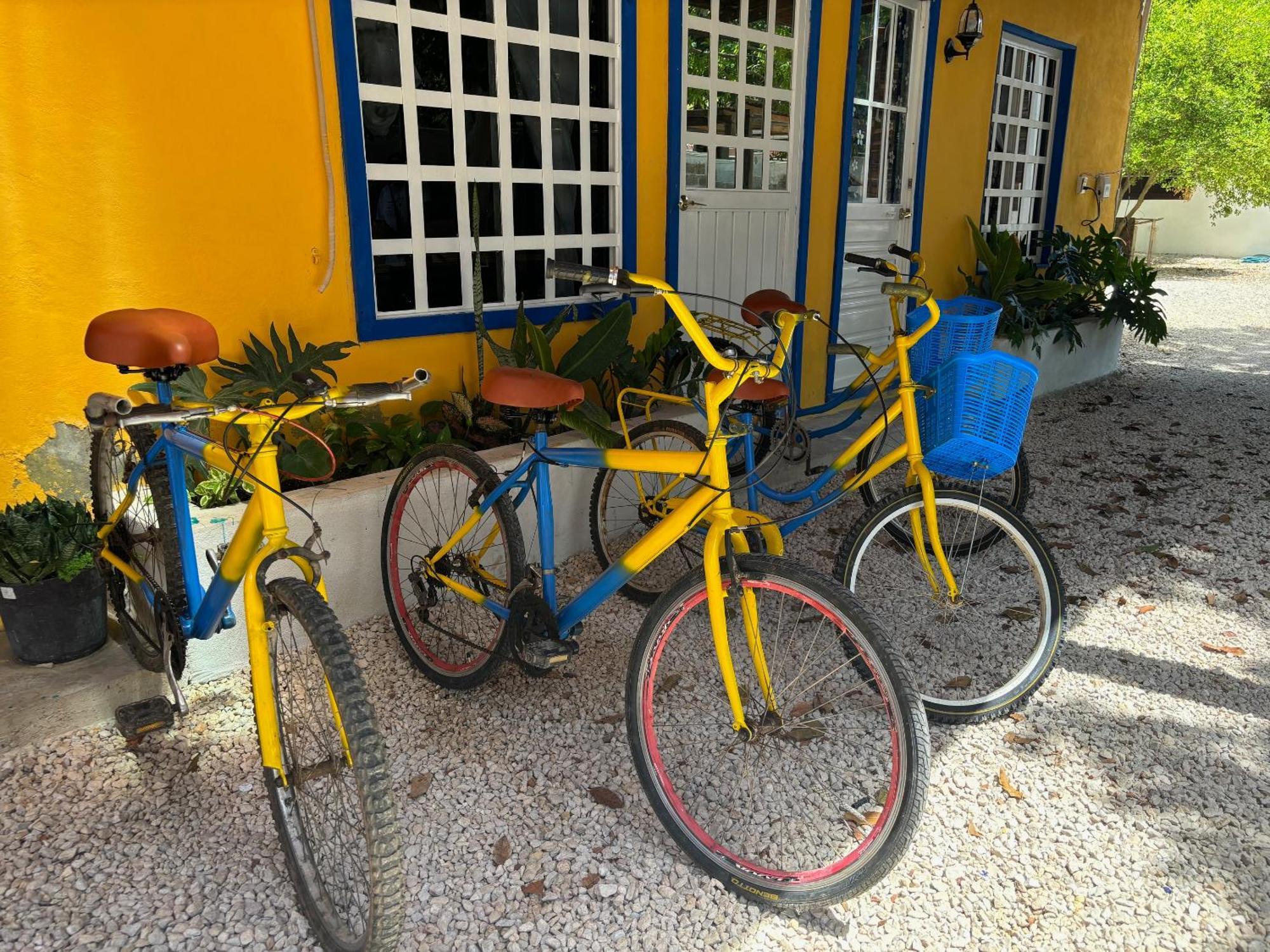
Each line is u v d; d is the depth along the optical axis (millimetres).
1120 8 7742
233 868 1910
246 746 2293
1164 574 3518
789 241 5102
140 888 1849
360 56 3197
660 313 4418
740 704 1868
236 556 1757
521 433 3578
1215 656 2891
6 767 2146
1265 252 18719
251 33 2861
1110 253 7121
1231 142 15125
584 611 2203
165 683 2461
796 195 5031
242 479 1729
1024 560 3590
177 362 1751
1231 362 8148
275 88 2951
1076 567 3564
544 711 2514
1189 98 15391
